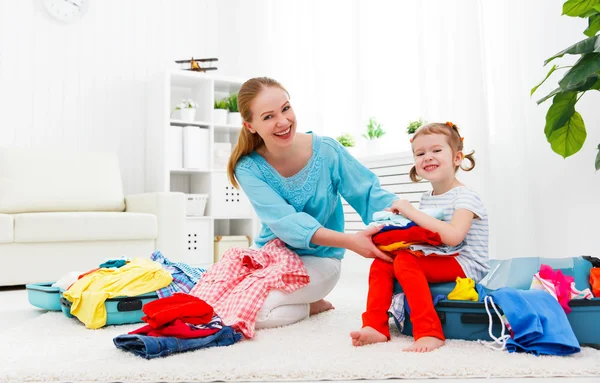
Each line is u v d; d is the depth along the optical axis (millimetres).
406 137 3723
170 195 3371
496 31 2861
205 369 1137
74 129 4176
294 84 4508
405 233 1483
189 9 4652
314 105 4387
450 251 1540
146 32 4465
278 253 1760
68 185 3596
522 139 2727
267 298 1619
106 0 4309
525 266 1696
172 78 4242
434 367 1132
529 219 2701
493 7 2875
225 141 4703
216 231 4770
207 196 4293
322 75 4320
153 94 4285
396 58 3789
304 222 1694
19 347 1432
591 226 2480
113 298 1749
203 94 4398
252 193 1826
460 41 2973
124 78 4363
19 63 3996
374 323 1416
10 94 3965
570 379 1088
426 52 3309
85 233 3072
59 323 1817
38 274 2992
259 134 1760
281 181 1851
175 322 1326
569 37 2562
